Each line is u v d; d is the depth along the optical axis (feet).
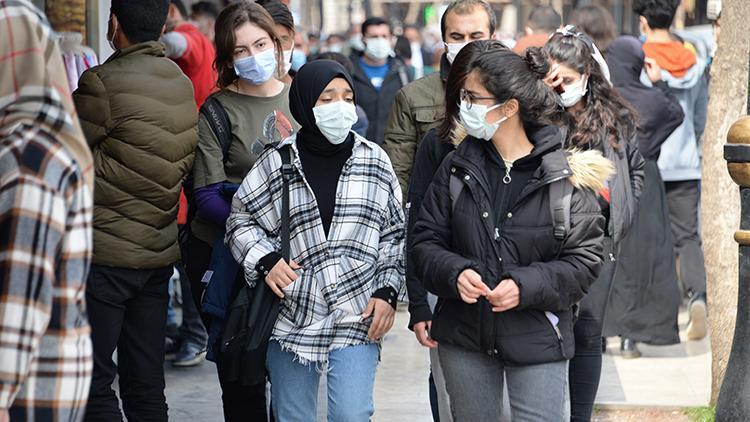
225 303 33.14
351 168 30.86
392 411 45.16
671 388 47.83
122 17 31.78
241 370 30.78
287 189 30.83
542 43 42.83
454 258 26.71
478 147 27.45
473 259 26.89
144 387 33.22
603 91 35.55
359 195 30.73
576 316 29.14
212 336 33.35
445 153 31.58
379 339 30.60
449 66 36.45
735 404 30.48
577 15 58.13
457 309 27.30
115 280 31.68
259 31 34.37
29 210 15.43
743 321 30.35
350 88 30.58
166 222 32.42
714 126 43.50
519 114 27.02
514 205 26.84
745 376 30.35
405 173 37.32
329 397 30.35
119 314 32.04
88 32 48.96
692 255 56.59
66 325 16.34
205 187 33.99
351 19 276.62
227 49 34.45
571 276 26.37
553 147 26.84
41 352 16.26
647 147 51.90
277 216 31.14
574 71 34.65
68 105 16.39
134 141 31.07
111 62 31.55
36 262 15.47
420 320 30.58
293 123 35.42
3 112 16.01
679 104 52.60
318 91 30.12
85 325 16.85
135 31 31.86
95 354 31.71
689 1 103.81
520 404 27.25
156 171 31.48
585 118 35.12
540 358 26.73
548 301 26.12
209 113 34.65
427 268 27.04
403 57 102.32
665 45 56.08
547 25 52.13
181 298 54.13
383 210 31.17
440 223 27.68
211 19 72.74
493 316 26.73
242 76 34.60
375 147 31.27
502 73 26.50
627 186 35.27
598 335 35.78
